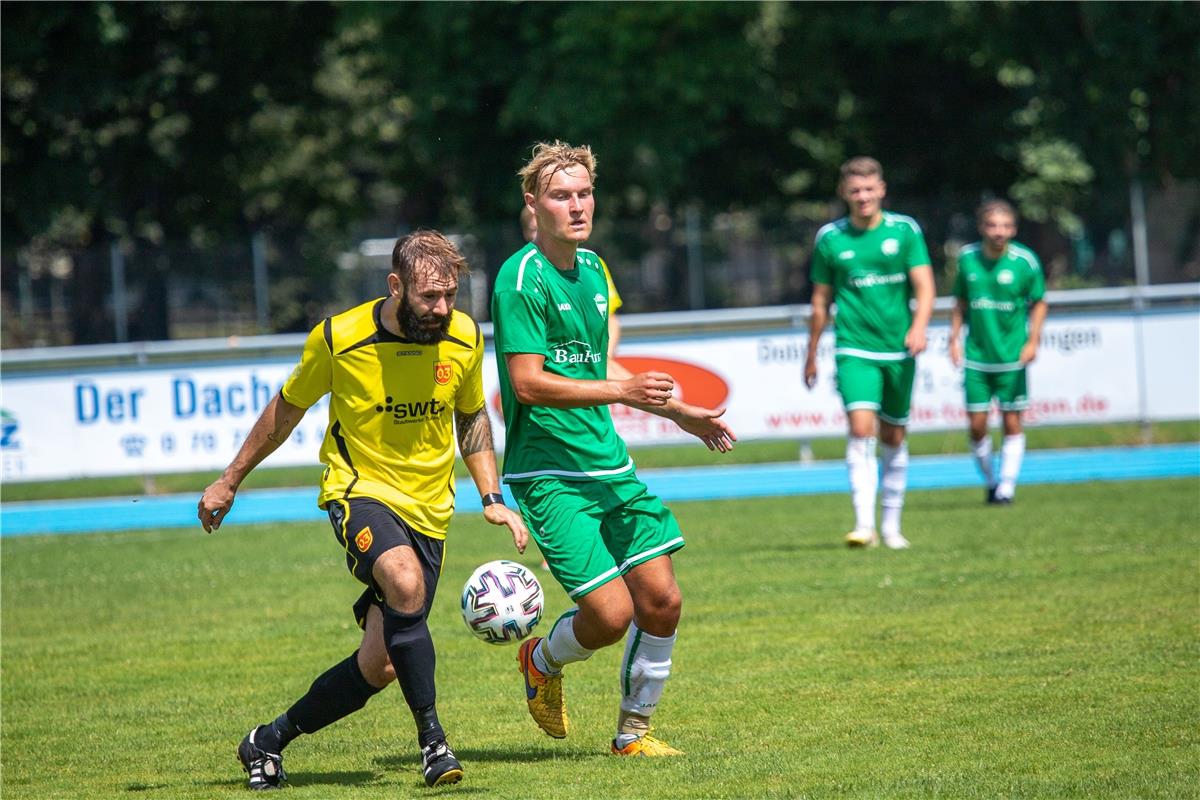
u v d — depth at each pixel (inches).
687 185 2272.4
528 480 410.9
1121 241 1790.1
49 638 670.5
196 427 1253.1
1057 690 468.1
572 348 412.8
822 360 1275.8
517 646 605.9
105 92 2047.2
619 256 1752.0
